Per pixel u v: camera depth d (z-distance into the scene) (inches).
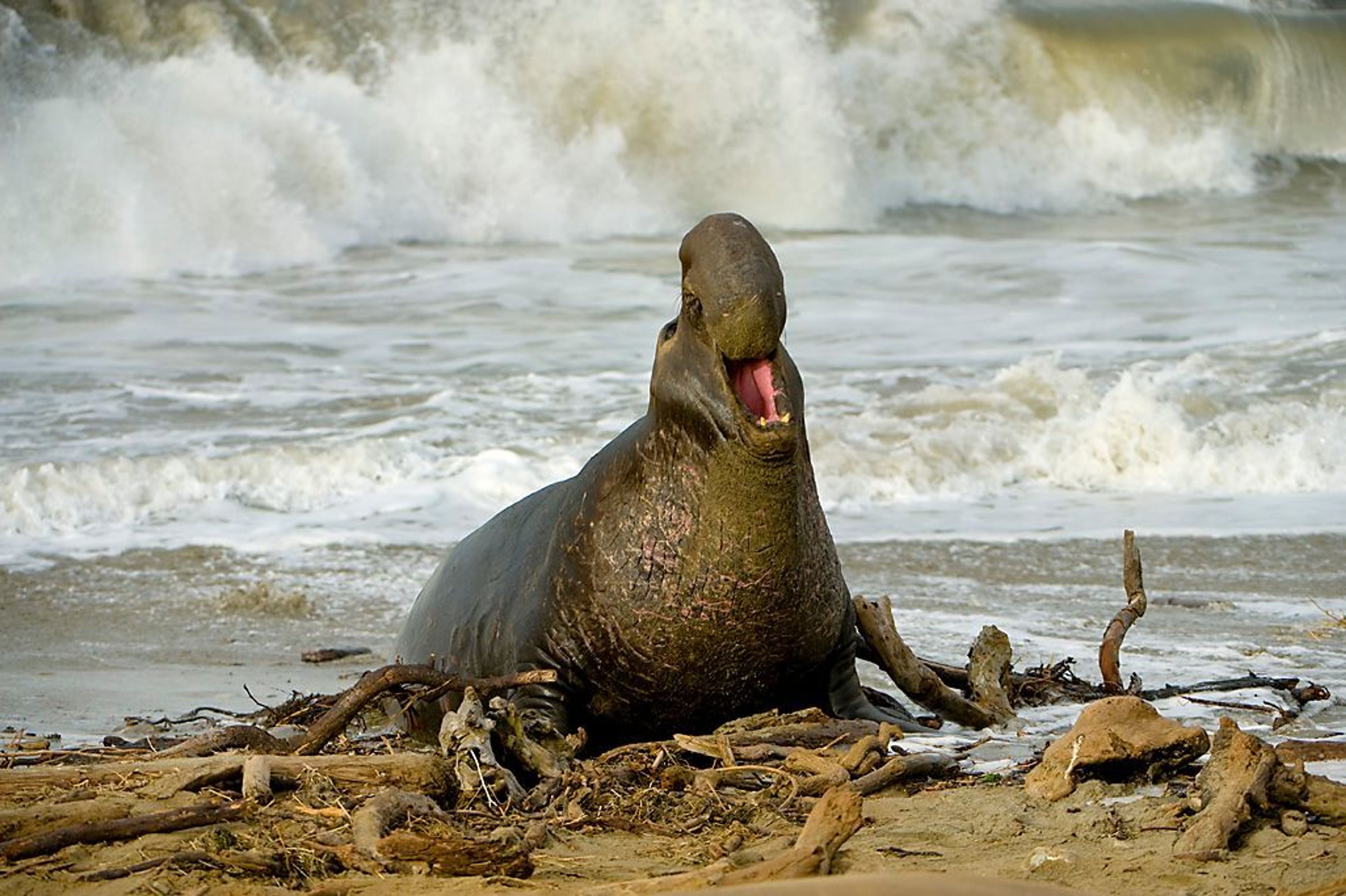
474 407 2488.9
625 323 3093.0
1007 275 3516.2
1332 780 901.2
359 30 4119.1
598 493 965.2
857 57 4517.7
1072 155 4692.4
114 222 3540.8
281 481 2143.2
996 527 2033.7
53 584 1776.6
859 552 1903.3
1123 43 4889.3
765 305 873.5
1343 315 3070.9
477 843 741.9
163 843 763.4
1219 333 2938.0
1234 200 4638.3
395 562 1878.7
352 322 3093.0
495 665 1017.5
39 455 2196.1
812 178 4293.8
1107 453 2282.2
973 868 749.3
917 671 1079.6
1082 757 884.0
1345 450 2273.6
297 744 976.3
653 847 798.5
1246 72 4990.2
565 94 4183.1
